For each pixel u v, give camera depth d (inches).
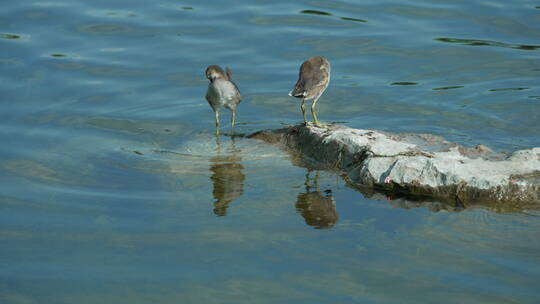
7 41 767.7
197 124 625.9
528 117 628.7
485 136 591.5
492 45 771.4
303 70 573.0
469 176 448.5
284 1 896.3
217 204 445.7
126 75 715.4
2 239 399.5
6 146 556.4
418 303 328.8
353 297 334.6
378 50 770.8
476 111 642.8
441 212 428.1
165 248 385.4
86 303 332.8
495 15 841.5
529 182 438.3
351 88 695.1
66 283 350.6
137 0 896.3
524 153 478.6
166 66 735.7
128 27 818.8
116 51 762.8
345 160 509.7
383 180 466.9
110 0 896.3
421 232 399.5
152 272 360.2
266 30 817.5
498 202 436.8
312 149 538.6
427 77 714.2
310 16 856.3
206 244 389.1
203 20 844.0
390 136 534.6
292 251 378.6
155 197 460.4
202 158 538.6
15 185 481.1
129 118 631.2
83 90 681.0
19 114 624.1
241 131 608.1
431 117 633.6
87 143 569.6
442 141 522.9
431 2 888.9
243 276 354.6
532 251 374.3
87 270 362.9
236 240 393.1
